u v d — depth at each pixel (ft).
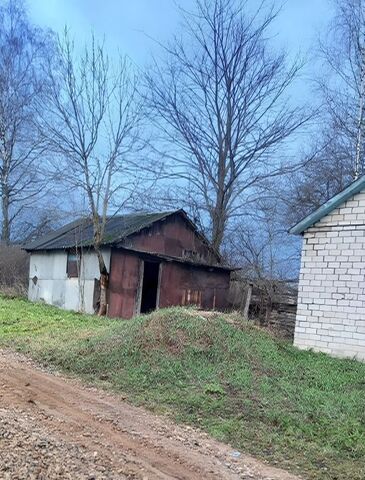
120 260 54.08
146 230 58.44
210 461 13.84
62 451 12.84
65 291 60.23
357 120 60.54
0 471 10.53
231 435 16.20
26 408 17.42
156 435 15.78
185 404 19.26
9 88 86.07
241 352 25.34
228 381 21.90
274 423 17.37
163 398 19.98
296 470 13.65
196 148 77.05
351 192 31.04
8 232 89.97
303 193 69.36
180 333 26.86
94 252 55.77
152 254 55.93
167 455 14.02
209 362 24.39
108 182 65.72
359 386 22.58
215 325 28.02
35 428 14.74
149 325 28.19
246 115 73.05
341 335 30.73
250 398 19.90
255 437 16.10
